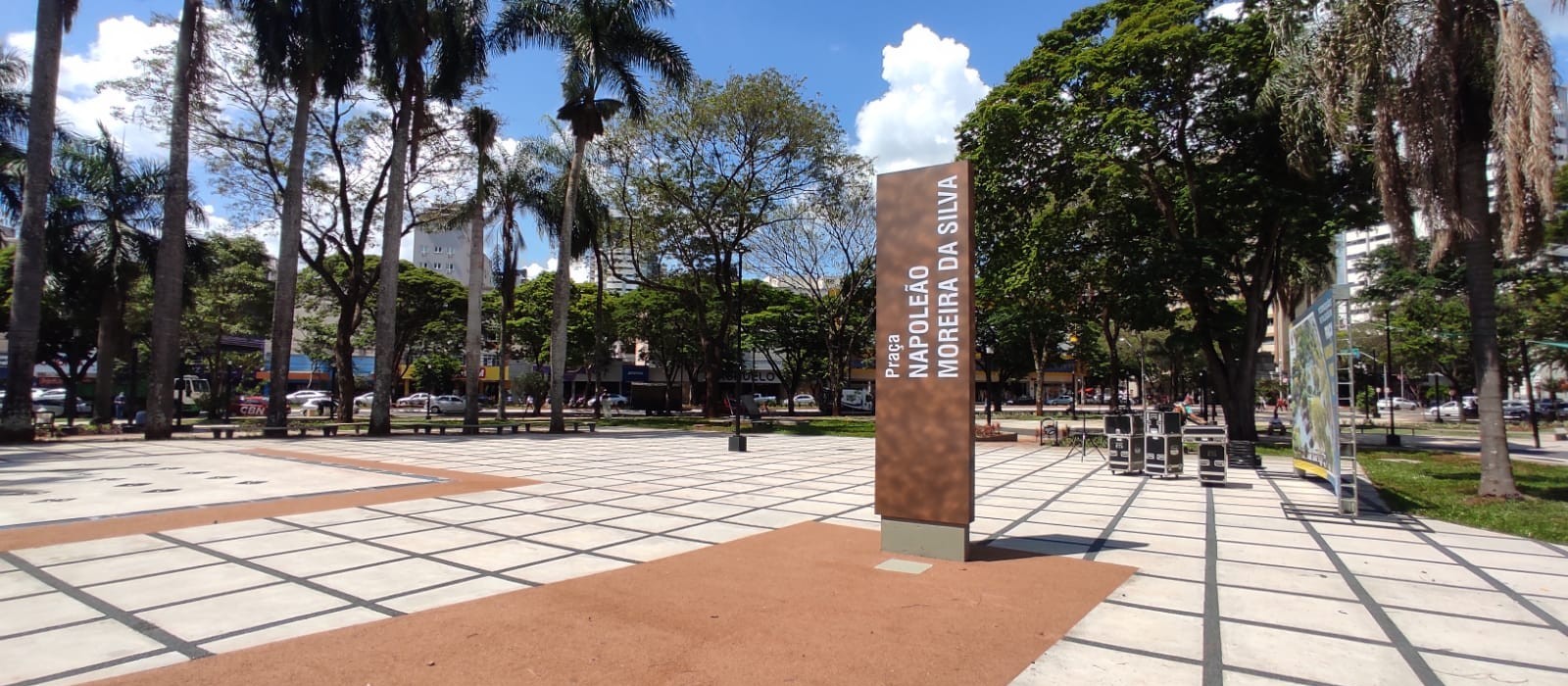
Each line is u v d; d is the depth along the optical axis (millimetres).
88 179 24219
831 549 6758
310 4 20516
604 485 11305
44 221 18438
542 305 45500
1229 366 20016
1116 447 13875
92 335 29516
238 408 39938
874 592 5324
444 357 53156
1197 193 18812
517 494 10250
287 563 6137
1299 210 16984
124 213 24797
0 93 22062
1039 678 3775
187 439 20188
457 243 82875
